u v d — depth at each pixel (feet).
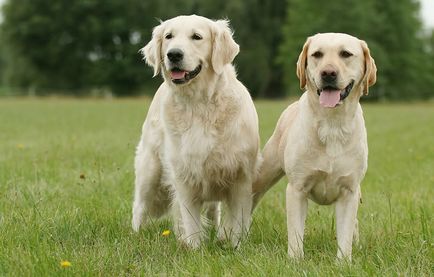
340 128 20.11
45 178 31.35
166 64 21.88
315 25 195.72
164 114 22.66
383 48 201.87
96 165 35.88
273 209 26.73
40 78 230.89
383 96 200.34
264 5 213.66
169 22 22.86
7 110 112.16
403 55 204.95
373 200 27.96
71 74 230.89
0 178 31.60
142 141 25.77
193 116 22.09
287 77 202.49
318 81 19.97
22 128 69.97
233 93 22.31
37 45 226.58
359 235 22.77
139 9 223.92
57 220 22.70
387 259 18.45
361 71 20.72
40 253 18.57
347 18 196.13
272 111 107.24
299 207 20.76
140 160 25.54
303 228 20.89
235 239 22.38
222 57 22.53
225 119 21.99
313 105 20.43
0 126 73.05
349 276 16.79
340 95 19.90
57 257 18.60
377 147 50.93
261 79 208.23
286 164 21.15
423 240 19.67
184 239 22.13
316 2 198.80
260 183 23.80
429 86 213.25
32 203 25.68
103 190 28.86
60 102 156.66
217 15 204.54
